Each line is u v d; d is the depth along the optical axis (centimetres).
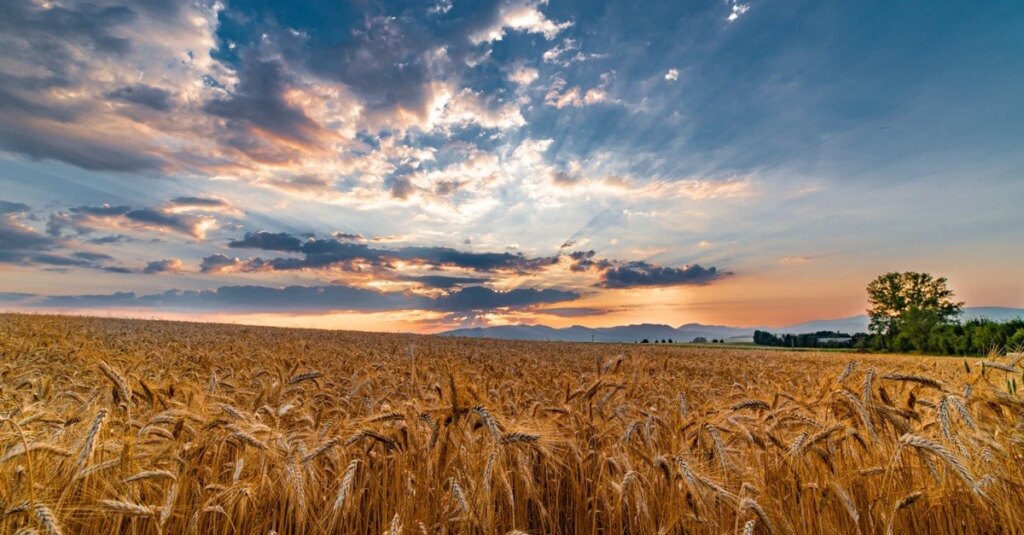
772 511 389
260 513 425
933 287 7244
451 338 5450
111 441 416
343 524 432
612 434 564
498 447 434
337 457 474
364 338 4350
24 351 1360
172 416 462
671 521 409
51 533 292
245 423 478
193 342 2688
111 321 4750
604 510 468
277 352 1948
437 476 445
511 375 1263
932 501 400
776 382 1423
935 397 550
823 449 438
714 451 461
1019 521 360
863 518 409
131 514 346
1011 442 406
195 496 411
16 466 366
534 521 498
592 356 3081
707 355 3953
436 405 523
